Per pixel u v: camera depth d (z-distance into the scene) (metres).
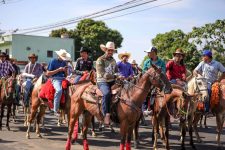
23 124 15.12
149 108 10.84
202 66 11.67
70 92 10.80
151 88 9.10
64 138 12.11
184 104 9.92
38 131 12.26
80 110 9.60
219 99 11.06
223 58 21.59
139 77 8.81
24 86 13.66
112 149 10.58
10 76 13.84
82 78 10.83
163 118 10.38
